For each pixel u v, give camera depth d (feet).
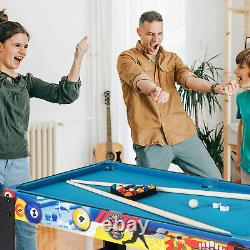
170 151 11.80
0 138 10.11
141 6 15.83
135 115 11.60
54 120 14.88
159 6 16.22
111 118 15.89
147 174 9.59
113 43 15.65
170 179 9.29
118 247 9.92
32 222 8.04
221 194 8.29
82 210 7.50
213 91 11.02
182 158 12.04
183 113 12.00
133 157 16.19
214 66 17.62
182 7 16.75
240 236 6.45
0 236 8.32
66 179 9.25
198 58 17.30
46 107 14.69
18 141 10.33
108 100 15.48
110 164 9.94
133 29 15.78
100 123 15.85
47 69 14.64
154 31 11.37
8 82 10.20
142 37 11.55
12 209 8.18
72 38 15.07
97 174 9.62
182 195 8.39
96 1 15.39
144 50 11.70
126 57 11.51
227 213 7.54
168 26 16.51
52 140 14.55
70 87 10.75
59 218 7.75
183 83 11.68
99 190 8.50
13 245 8.22
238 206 7.84
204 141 16.30
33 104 14.40
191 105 16.19
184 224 6.97
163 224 6.79
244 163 11.32
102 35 15.58
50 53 14.65
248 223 7.13
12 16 13.87
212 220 7.26
